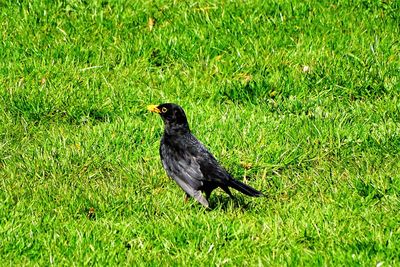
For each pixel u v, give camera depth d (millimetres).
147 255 9414
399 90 13883
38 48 15188
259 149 12125
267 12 16062
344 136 12422
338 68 14312
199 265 9125
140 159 12016
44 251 9422
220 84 14266
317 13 15984
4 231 9727
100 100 13766
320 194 10984
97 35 15578
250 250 9508
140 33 15648
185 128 11117
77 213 10531
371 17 15898
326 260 9016
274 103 13672
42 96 13672
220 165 10906
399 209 10430
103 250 9375
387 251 9180
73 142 12508
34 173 11594
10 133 12906
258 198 11039
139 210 10648
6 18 15883
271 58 14812
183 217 10258
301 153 12070
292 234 9766
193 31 15516
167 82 14469
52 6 16094
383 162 11828
